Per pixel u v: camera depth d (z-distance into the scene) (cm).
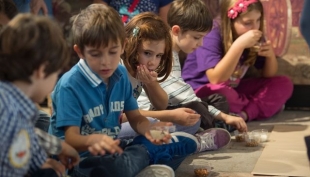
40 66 183
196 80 382
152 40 270
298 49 409
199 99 333
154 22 274
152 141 243
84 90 239
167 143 245
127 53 275
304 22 241
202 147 306
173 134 258
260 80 402
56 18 429
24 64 181
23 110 178
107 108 248
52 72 189
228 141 312
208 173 271
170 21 328
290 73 414
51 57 185
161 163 256
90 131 245
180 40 322
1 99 172
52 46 185
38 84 188
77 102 237
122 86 253
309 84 413
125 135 279
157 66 281
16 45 181
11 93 177
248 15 365
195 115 277
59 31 192
